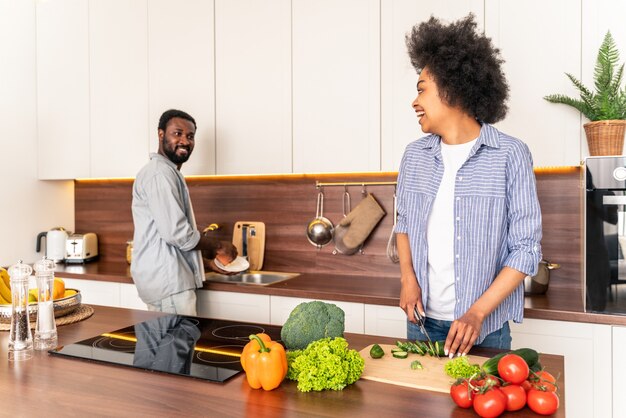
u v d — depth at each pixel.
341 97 2.48
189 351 1.32
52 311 1.38
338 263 2.82
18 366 1.22
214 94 2.77
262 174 2.69
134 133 3.02
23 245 3.28
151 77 2.95
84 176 3.19
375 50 2.41
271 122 2.64
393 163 2.39
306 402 1.00
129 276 2.79
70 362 1.25
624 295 1.84
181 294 2.41
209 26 2.78
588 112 2.00
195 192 3.16
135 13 2.98
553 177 2.38
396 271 2.69
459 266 1.49
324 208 2.85
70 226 3.60
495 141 1.46
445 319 1.57
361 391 1.06
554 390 0.97
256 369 1.06
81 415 0.95
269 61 2.63
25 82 3.26
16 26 3.21
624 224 1.83
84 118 3.17
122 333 1.50
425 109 1.51
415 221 1.59
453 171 1.53
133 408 0.98
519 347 1.99
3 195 3.16
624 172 1.83
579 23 2.06
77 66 3.18
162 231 2.33
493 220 1.45
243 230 2.99
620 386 1.85
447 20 2.26
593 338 1.88
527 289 2.21
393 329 2.20
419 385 1.08
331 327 1.22
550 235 2.38
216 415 0.95
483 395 0.93
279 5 2.60
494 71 1.47
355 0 2.44
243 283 2.54
